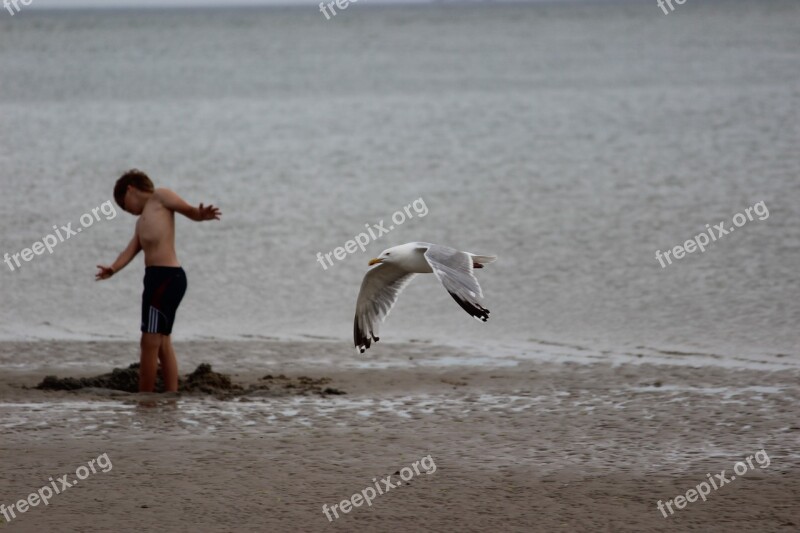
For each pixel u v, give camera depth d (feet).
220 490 61.67
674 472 64.85
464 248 159.53
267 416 79.41
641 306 124.77
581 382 91.45
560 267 145.69
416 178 224.74
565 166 235.61
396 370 97.71
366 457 68.49
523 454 69.15
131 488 62.03
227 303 130.00
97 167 235.61
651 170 226.79
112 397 85.05
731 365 97.50
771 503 58.80
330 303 130.62
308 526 55.98
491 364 99.96
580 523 56.08
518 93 408.05
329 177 226.17
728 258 147.23
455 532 55.06
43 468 65.82
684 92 389.60
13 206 188.96
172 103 381.81
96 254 154.30
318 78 501.97
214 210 86.12
